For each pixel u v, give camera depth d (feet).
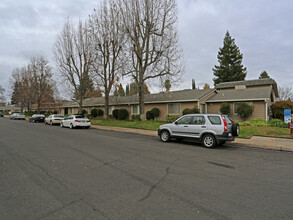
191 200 11.30
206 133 28.60
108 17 69.15
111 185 13.53
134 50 59.31
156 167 18.01
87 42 77.71
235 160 21.20
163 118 74.28
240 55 139.64
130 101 86.28
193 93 71.82
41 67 125.80
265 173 16.69
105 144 30.27
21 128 56.29
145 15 58.80
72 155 22.52
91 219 9.18
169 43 58.29
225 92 73.31
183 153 24.38
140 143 31.76
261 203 11.01
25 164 18.70
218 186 13.53
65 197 11.60
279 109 58.13
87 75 80.84
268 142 31.17
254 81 93.04
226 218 9.36
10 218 9.25
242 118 60.59
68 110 132.77
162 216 9.48
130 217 9.38
